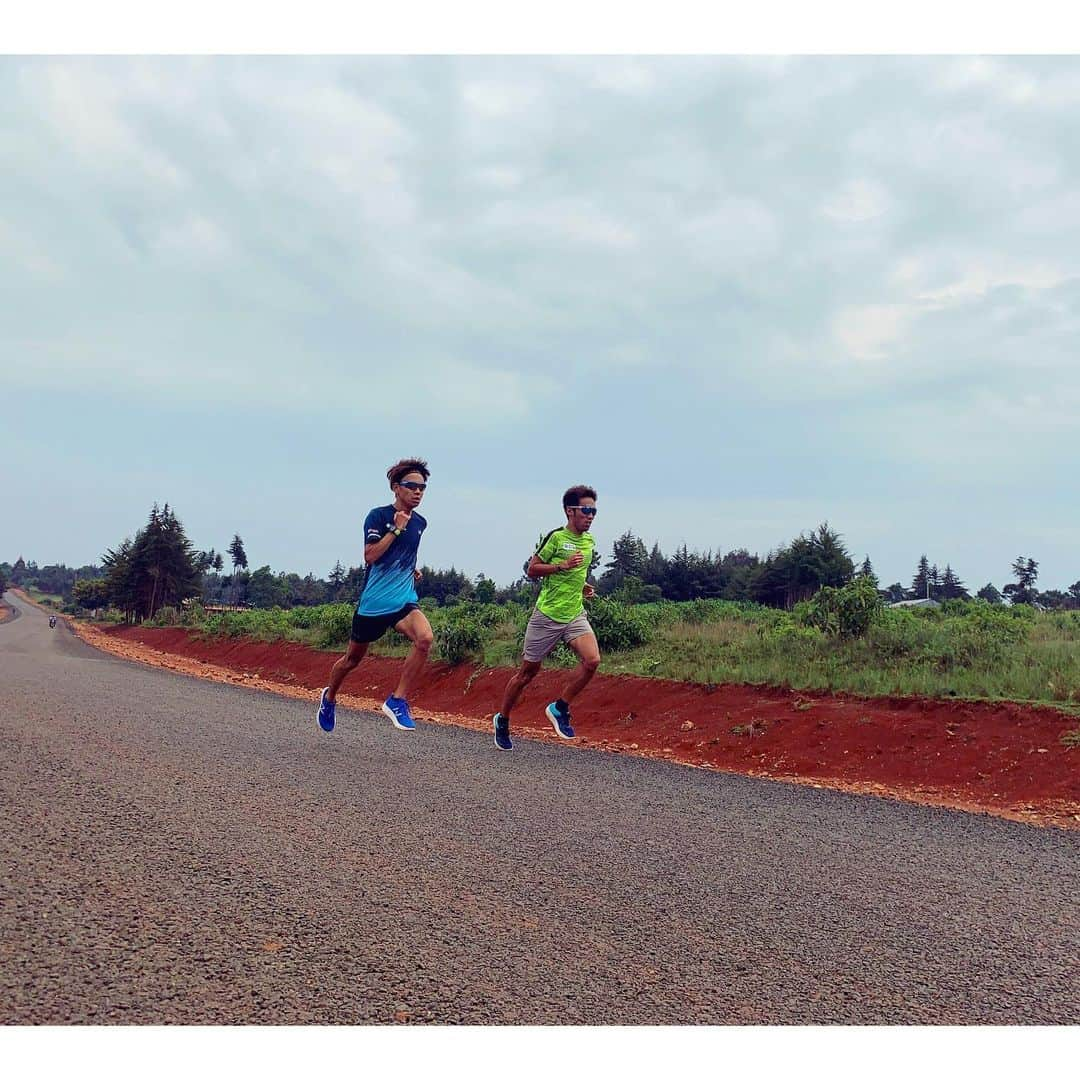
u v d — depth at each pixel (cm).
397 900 278
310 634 2616
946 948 267
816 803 526
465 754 631
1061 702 785
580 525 650
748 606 2905
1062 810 593
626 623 1435
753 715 945
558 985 222
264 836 345
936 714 827
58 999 194
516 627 1728
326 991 209
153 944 227
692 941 260
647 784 552
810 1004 221
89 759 493
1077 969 254
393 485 557
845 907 303
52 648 2692
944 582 9119
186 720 723
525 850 352
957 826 478
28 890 260
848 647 1124
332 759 558
